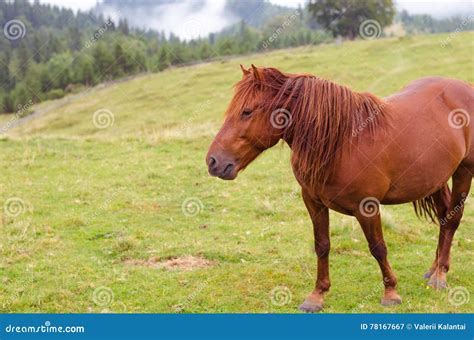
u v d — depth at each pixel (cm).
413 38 3694
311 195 594
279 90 564
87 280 704
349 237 852
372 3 5316
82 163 1346
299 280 704
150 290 678
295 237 869
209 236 880
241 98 554
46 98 4969
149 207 1027
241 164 562
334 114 557
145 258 786
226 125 558
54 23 7850
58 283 691
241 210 1016
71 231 898
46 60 6038
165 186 1164
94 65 5212
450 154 630
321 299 629
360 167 562
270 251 808
